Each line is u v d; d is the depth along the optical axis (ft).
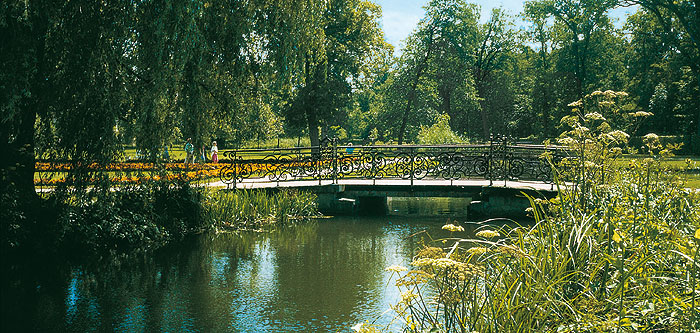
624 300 12.00
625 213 14.80
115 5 28.81
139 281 25.38
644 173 18.98
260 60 34.94
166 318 20.10
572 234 13.79
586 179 17.24
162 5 28.35
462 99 134.00
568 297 12.43
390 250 32.09
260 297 22.68
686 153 111.34
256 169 57.16
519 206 43.98
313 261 29.35
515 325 10.92
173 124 34.78
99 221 32.81
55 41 27.91
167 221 36.86
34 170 31.55
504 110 154.20
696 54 119.03
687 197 18.24
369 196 50.21
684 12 110.32
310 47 37.47
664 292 11.78
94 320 19.88
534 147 46.88
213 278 25.89
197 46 30.53
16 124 28.40
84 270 27.37
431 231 38.45
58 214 30.76
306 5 35.63
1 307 21.40
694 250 11.87
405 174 53.01
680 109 130.21
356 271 26.99
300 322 19.45
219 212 40.16
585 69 139.85
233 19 33.12
